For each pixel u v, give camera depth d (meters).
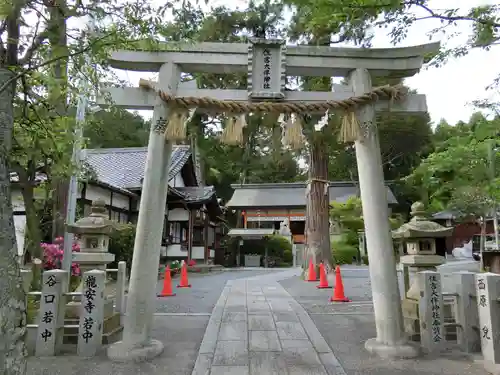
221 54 5.00
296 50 5.09
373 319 6.66
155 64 4.95
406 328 5.50
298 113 4.91
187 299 9.18
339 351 4.82
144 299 4.59
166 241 20.64
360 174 5.05
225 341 5.26
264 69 4.98
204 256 22.98
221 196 38.75
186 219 21.38
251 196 32.22
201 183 29.14
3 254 2.45
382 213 4.88
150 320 4.64
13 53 2.91
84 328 4.60
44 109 4.88
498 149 8.55
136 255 4.64
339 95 5.09
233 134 4.84
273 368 4.21
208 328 5.98
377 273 4.82
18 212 11.39
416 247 5.74
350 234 26.03
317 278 12.95
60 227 9.05
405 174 32.44
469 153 8.79
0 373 2.29
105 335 5.02
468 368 4.18
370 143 4.99
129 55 4.84
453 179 9.77
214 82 12.86
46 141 5.29
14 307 2.43
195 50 4.95
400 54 5.18
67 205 9.12
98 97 4.73
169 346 5.05
